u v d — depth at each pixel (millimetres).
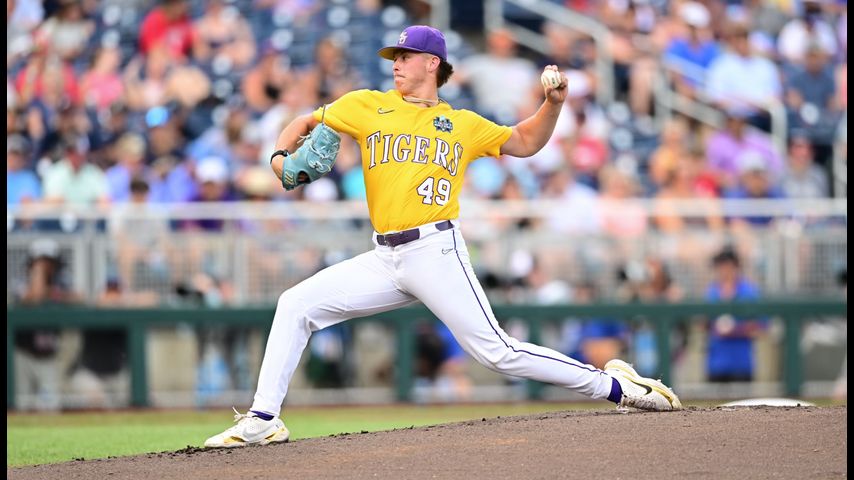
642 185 49875
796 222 43625
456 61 53656
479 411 40188
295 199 48250
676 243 42500
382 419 37344
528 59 54719
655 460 16875
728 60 54844
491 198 47625
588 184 49312
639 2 56250
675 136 52094
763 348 42906
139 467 18109
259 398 19172
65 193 48219
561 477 16203
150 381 41281
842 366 42875
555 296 42125
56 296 41094
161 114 50750
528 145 19312
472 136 18969
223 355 41562
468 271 18891
